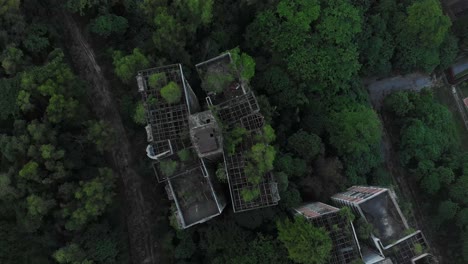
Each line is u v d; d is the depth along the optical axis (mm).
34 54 50438
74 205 44594
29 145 44219
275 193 45688
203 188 45469
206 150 42438
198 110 51062
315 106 59000
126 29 55281
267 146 45656
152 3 50594
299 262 44062
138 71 47250
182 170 45125
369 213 47438
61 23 56219
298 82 57781
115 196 51500
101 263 46312
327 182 55188
